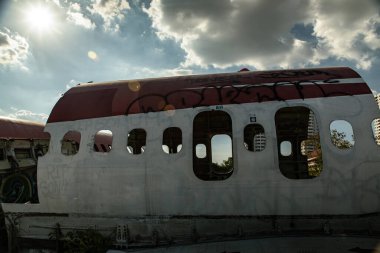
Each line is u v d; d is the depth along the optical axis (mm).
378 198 7234
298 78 8266
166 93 8547
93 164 8234
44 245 8438
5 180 10531
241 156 7613
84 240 7773
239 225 7508
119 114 8453
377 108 7625
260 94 8023
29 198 10352
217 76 8898
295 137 11188
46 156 8602
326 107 7680
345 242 6711
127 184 8000
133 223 7938
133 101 8578
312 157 11383
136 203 7941
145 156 8008
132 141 11594
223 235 7555
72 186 8289
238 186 7555
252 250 6660
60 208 8375
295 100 7812
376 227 7199
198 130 10656
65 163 8422
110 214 8078
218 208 7602
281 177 7453
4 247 9648
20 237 8641
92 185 8180
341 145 12883
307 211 7359
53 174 8453
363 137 7422
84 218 8227
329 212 7312
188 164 7793
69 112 8859
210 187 7645
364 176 7277
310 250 6438
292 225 7406
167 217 7797
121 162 8094
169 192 7797
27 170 10695
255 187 7500
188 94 8375
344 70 8445
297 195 7379
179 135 11328
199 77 8977
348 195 7258
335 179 7309
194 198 7691
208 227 7625
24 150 13203
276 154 7535
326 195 7312
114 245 7906
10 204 8781
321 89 7914
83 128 8547
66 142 14609
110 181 8094
